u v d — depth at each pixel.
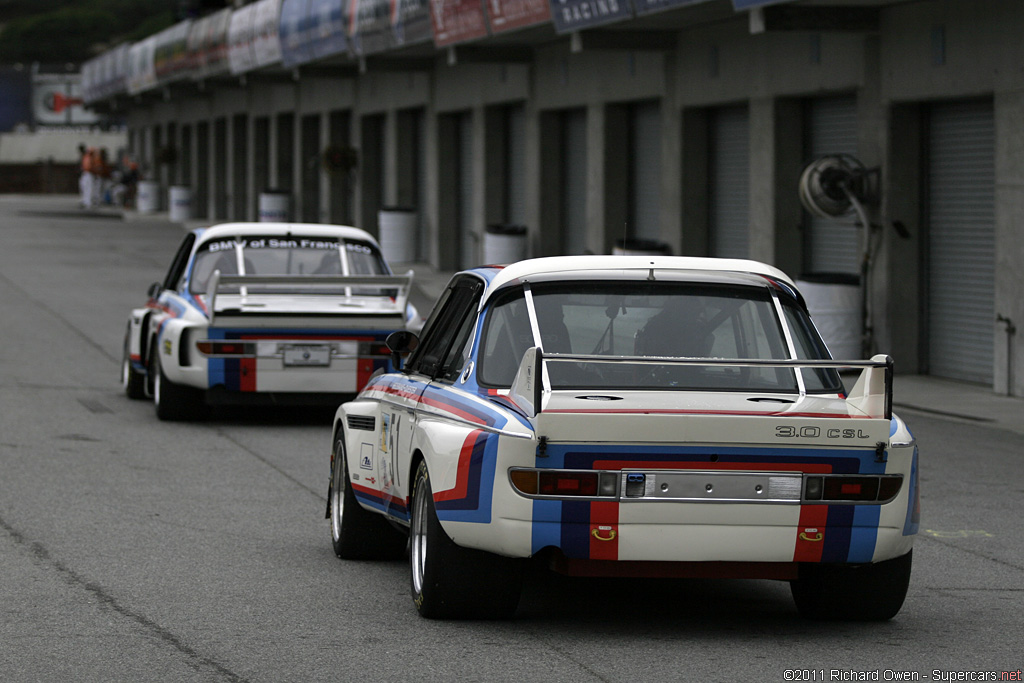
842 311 69.19
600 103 97.31
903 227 69.12
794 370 26.95
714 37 83.50
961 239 67.56
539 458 24.45
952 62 64.62
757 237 80.31
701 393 26.12
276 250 56.41
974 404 60.78
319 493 41.19
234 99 189.88
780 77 77.38
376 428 31.30
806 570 27.72
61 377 67.56
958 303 68.00
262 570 31.61
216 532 35.66
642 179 96.19
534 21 88.12
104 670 23.83
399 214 130.88
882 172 69.50
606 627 27.11
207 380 52.06
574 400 25.42
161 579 30.55
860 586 27.03
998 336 63.28
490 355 27.23
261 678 23.39
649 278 27.94
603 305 27.53
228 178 193.88
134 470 44.38
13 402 59.22
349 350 52.78
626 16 77.25
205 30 170.50
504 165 117.12
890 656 25.33
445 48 115.69
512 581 26.61
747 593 30.66
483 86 116.12
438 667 24.08
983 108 65.50
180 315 53.53
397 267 129.75
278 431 53.38
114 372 69.94
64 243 159.88
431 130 127.50
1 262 134.25
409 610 28.17
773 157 78.44
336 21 123.50
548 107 105.06
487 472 24.95
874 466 25.00
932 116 68.94
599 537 24.55
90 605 28.25
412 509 28.23
